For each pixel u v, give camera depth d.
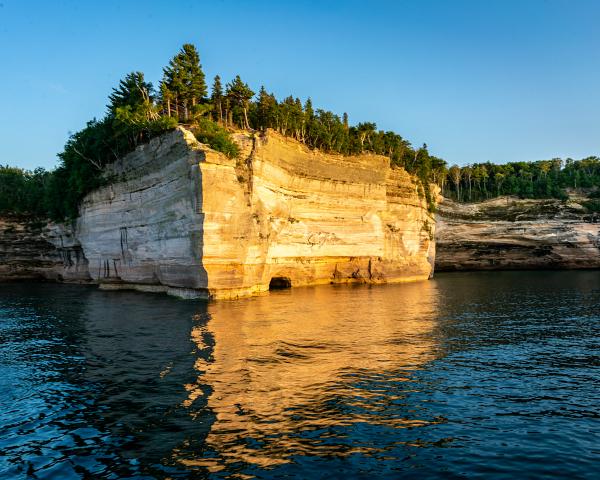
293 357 17.80
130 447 10.41
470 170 99.38
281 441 10.61
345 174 51.22
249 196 37.22
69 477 9.21
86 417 12.19
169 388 14.18
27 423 11.93
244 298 37.00
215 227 33.66
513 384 14.95
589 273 70.88
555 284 52.72
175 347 19.44
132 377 15.41
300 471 9.30
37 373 16.34
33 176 68.00
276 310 30.11
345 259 54.06
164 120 37.22
